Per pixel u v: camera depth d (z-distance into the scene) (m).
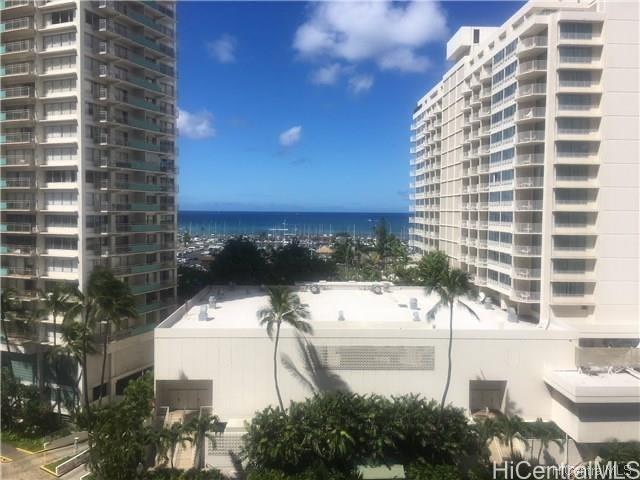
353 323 41.25
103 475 33.12
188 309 48.81
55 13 50.50
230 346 38.69
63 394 50.28
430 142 97.56
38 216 52.19
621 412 35.28
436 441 34.41
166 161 63.94
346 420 34.22
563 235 53.97
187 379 38.72
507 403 39.28
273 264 76.31
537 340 39.16
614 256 53.59
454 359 39.12
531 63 54.84
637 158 53.12
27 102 51.44
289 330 38.81
